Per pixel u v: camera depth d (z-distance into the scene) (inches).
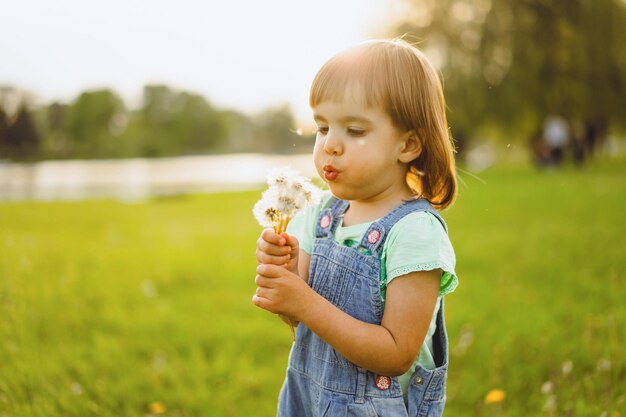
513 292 172.7
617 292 167.2
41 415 103.0
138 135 1480.1
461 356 128.2
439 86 64.9
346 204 66.8
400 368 58.4
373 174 60.3
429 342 64.3
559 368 120.1
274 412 107.0
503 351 127.5
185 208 444.8
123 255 236.5
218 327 147.6
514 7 759.1
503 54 765.9
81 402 107.8
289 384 66.5
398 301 58.6
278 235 58.2
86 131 1310.3
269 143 1903.3
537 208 356.5
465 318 150.3
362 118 59.3
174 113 1609.3
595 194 414.0
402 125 60.6
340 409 60.7
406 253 58.9
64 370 121.3
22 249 233.0
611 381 111.7
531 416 103.0
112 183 759.7
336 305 61.7
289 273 57.9
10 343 130.0
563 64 753.6
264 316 158.7
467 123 770.8
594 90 759.7
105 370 123.1
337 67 60.7
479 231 281.7
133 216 392.8
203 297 176.7
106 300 171.3
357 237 62.6
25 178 863.1
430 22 778.2
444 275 60.7
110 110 1332.4
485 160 1152.2
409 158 61.8
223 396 112.5
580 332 137.0
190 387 116.9
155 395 113.0
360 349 57.1
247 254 238.8
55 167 1130.0
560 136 770.8
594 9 748.6
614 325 133.6
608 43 749.9
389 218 61.4
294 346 66.2
